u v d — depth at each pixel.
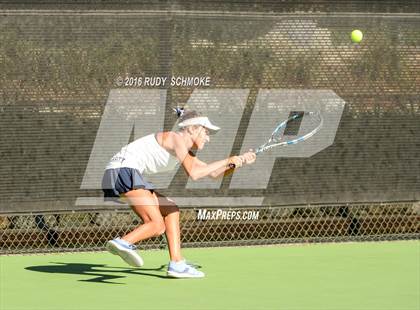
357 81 20.27
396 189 20.69
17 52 18.72
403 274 17.34
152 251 19.91
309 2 19.83
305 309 14.47
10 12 18.64
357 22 20.12
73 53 18.92
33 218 19.55
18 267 17.98
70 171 19.11
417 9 20.38
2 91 18.73
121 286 16.19
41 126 18.95
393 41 20.34
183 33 19.28
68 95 18.98
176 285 16.28
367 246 20.36
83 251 19.62
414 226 21.36
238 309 14.45
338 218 20.91
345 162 20.34
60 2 18.80
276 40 19.75
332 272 17.56
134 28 19.09
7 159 18.88
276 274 17.34
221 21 19.44
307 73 19.97
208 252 19.69
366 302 14.97
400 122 20.59
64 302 14.93
